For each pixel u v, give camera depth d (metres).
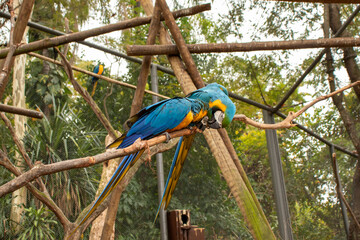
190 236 4.97
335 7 8.34
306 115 10.58
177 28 3.84
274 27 7.65
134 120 2.37
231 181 3.03
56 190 6.60
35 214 6.11
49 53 10.83
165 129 2.20
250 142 13.06
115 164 4.24
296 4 7.55
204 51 3.95
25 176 1.40
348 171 9.72
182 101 2.21
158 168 5.61
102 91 8.74
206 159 8.07
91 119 8.87
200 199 7.86
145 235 6.90
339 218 9.29
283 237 6.72
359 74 8.20
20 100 8.15
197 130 2.30
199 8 4.13
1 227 6.02
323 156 9.91
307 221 9.29
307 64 8.30
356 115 9.34
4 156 2.75
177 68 3.91
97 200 1.84
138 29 7.56
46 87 10.64
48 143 7.00
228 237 8.33
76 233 3.15
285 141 10.51
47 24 6.09
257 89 8.12
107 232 3.55
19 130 7.71
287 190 9.72
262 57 7.91
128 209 6.80
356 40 3.85
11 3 2.84
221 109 2.34
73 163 1.46
